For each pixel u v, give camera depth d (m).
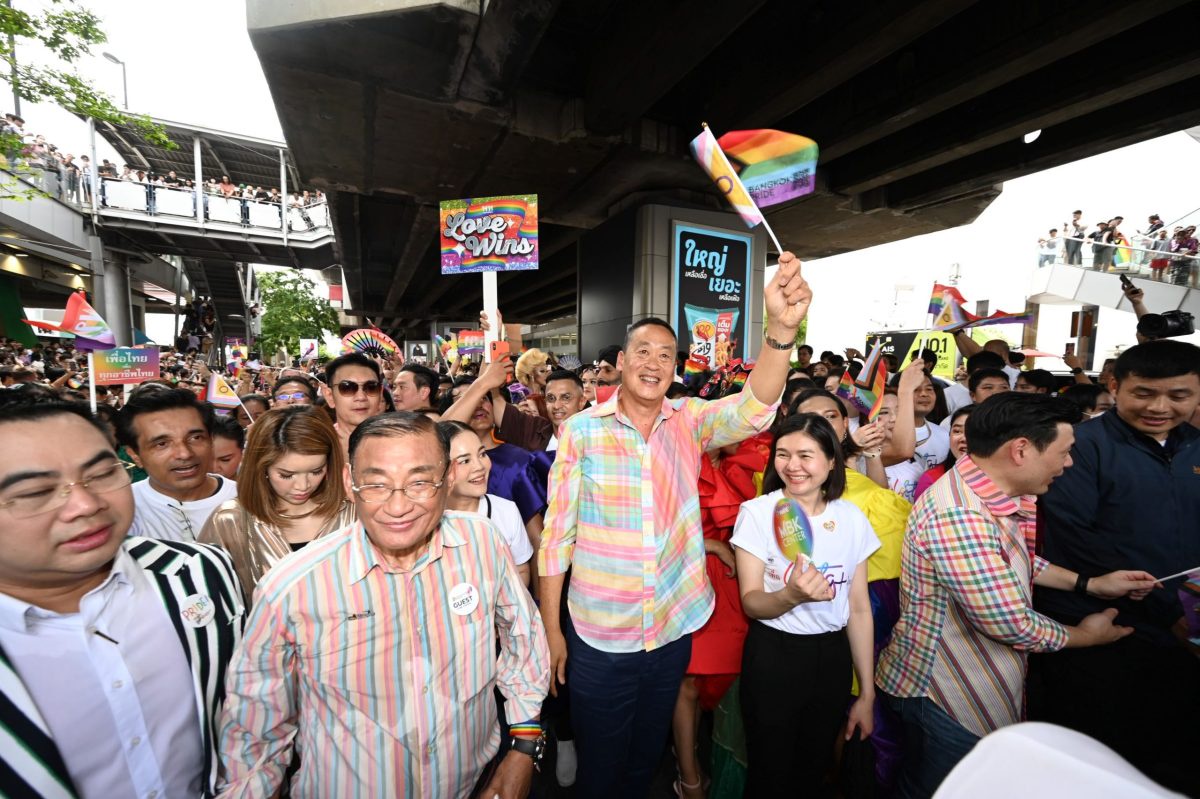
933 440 3.34
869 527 1.95
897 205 11.49
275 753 1.26
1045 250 14.84
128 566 1.16
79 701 1.05
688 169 9.45
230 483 2.28
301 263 23.70
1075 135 8.35
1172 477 1.84
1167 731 1.72
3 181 13.27
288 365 21.62
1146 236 13.95
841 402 2.42
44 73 6.40
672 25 5.70
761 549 1.88
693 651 2.12
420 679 1.27
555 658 1.92
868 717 1.92
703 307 10.48
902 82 7.10
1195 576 1.50
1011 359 5.87
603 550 1.80
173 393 2.05
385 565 1.23
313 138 8.02
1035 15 5.66
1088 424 2.02
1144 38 6.07
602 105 7.33
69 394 3.52
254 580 1.69
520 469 2.61
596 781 1.89
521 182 9.91
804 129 8.73
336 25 5.55
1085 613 1.87
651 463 1.82
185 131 21.05
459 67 6.25
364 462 1.16
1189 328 3.19
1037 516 2.17
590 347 12.31
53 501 0.95
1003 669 1.66
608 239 11.32
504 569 1.45
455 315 33.00
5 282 17.03
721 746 2.15
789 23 6.71
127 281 20.02
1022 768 0.43
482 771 1.47
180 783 1.19
